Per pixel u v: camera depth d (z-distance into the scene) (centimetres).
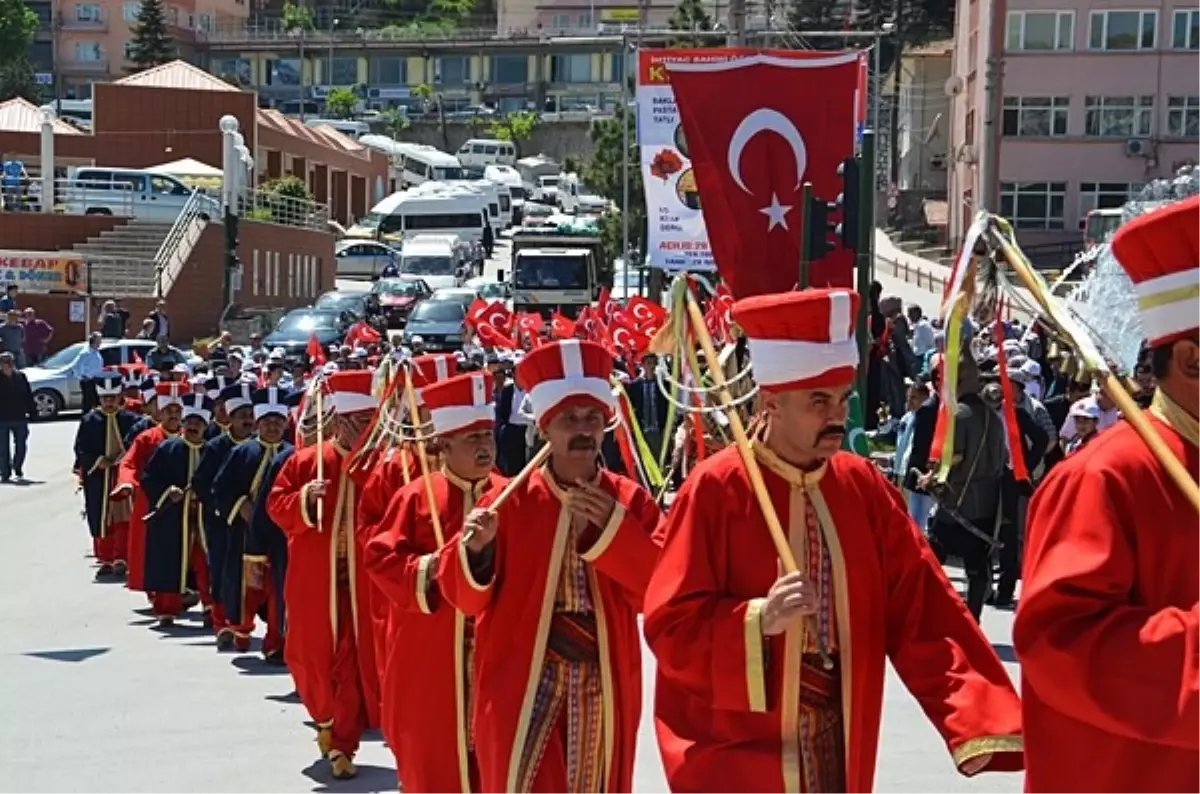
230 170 6788
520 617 768
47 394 4491
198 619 1858
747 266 1938
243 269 6706
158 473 1789
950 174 7456
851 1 9419
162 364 3566
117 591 2044
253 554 1561
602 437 791
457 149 14900
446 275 7744
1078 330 518
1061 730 499
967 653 624
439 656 914
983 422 1491
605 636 770
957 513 1504
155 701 1414
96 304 5966
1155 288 480
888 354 2728
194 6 15612
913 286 6269
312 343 2070
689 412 724
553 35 15112
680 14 6844
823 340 610
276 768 1193
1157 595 475
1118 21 6312
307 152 9681
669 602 609
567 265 5828
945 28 9306
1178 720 449
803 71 1938
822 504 624
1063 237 6431
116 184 6694
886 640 639
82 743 1267
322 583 1170
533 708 761
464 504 918
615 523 753
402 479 1035
